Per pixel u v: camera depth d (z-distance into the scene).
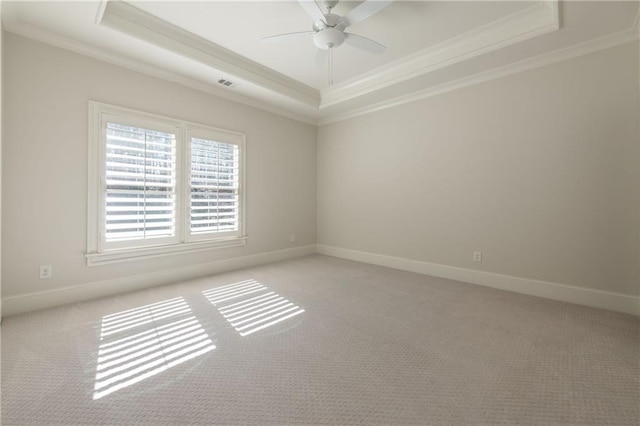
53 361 1.66
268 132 4.27
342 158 4.68
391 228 4.06
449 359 1.72
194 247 3.45
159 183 3.13
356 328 2.13
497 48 2.61
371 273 3.72
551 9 2.27
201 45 2.90
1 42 2.06
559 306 2.57
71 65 2.54
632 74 2.37
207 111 3.53
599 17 2.20
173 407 1.31
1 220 2.18
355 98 3.92
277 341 1.93
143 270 3.06
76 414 1.25
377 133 4.20
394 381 1.51
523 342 1.92
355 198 4.50
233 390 1.43
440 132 3.54
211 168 3.60
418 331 2.08
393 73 3.41
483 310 2.48
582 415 1.27
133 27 2.47
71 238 2.58
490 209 3.16
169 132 3.19
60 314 2.32
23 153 2.33
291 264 4.21
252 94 3.80
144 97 2.99
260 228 4.21
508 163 3.03
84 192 2.64
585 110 2.58
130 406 1.31
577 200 2.64
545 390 1.44
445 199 3.52
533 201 2.88
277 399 1.37
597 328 2.12
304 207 4.88
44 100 2.41
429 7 2.32
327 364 1.67
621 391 1.43
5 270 2.27
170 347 1.84
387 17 2.45
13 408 1.28
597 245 2.55
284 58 3.19
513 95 2.97
